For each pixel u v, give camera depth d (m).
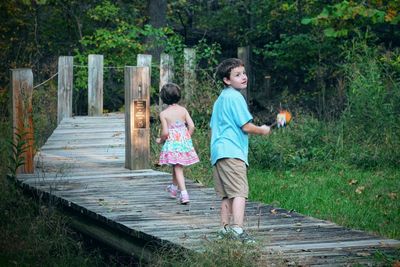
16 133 11.91
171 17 27.78
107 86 24.28
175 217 9.04
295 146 15.68
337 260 7.07
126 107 12.64
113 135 15.87
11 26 24.03
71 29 25.19
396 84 16.48
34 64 23.50
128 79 12.49
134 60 22.94
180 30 27.72
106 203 9.87
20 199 10.91
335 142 15.87
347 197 12.05
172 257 7.52
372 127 16.05
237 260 6.98
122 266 8.96
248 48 18.78
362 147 15.40
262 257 7.11
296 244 7.69
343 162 14.91
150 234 8.09
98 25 25.25
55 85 22.52
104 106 24.53
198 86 16.62
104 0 23.30
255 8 25.89
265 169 14.70
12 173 11.72
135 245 8.64
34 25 24.80
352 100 16.47
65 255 9.59
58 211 10.31
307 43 22.97
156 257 7.80
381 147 15.22
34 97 19.52
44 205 10.61
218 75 7.85
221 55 27.66
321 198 11.91
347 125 16.33
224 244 7.13
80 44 24.88
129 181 11.61
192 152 10.12
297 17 24.58
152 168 14.08
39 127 18.56
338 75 22.39
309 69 22.83
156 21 23.55
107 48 22.64
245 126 7.62
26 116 11.90
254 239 7.53
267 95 23.78
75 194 10.52
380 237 8.05
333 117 17.83
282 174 14.22
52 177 11.83
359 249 7.48
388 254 7.29
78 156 13.86
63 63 18.58
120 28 22.52
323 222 8.77
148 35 22.12
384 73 17.45
